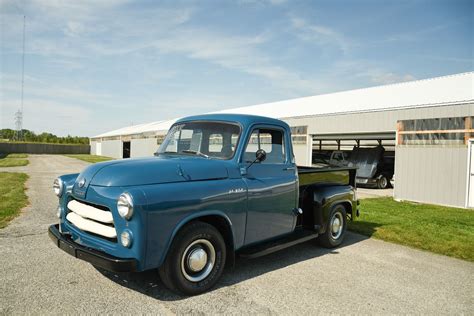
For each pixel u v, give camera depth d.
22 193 11.12
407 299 4.04
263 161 4.75
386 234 7.11
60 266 4.64
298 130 18.56
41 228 6.71
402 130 13.28
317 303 3.84
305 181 5.73
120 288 4.00
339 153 18.91
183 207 3.67
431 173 12.30
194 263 3.85
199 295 3.92
